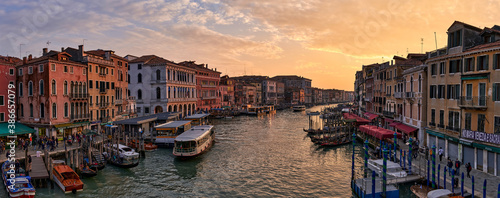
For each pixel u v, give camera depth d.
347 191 21.62
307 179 24.45
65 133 34.47
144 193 21.47
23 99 34.53
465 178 20.17
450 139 24.45
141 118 44.59
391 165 22.89
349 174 25.59
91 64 38.84
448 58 24.97
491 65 20.75
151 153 33.59
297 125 62.44
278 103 146.62
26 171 22.23
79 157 26.84
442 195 16.81
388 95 43.12
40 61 32.88
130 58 65.62
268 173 26.20
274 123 66.62
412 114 33.62
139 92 61.38
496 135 19.95
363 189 19.48
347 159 30.91
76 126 35.59
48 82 32.53
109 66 43.03
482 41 23.36
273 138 44.41
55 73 33.31
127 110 50.53
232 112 85.44
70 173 21.94
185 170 27.09
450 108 24.69
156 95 60.16
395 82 40.06
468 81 22.67
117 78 46.03
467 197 17.33
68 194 20.75
